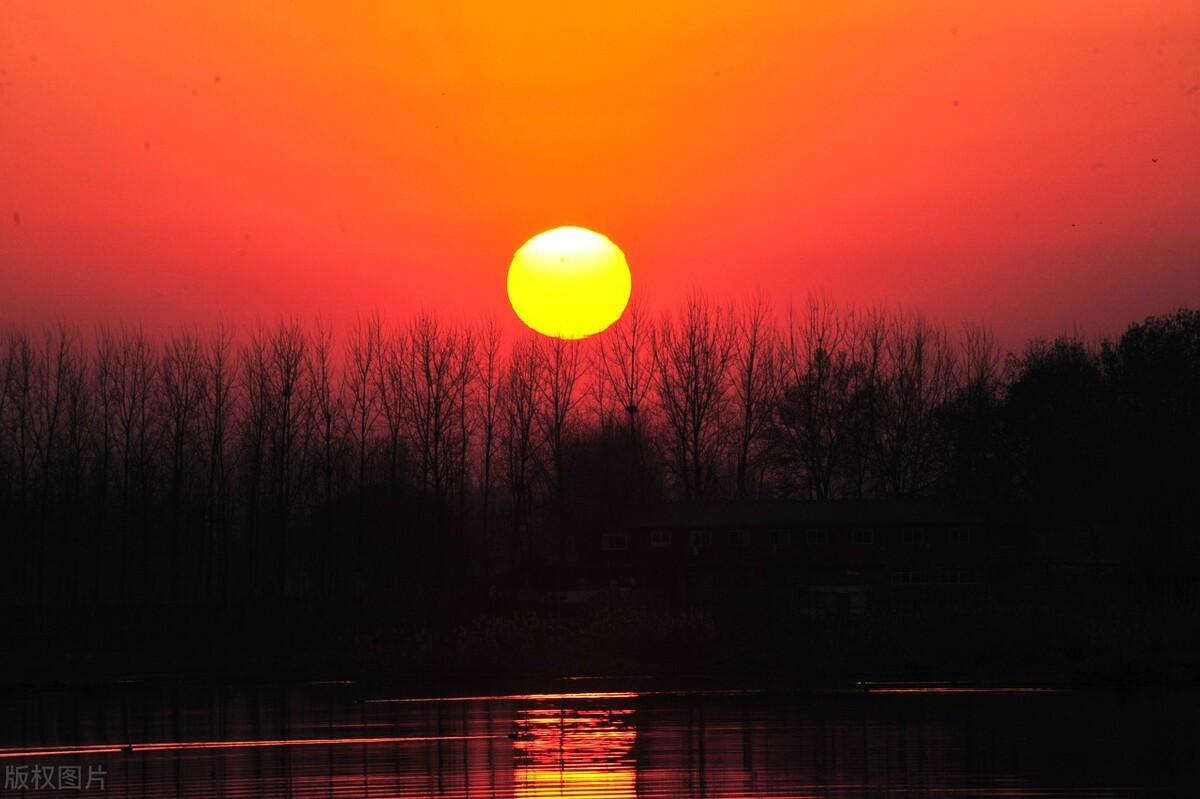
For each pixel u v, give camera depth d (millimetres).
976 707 159000
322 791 114062
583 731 144000
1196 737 135375
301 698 179250
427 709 165375
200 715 163625
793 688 180875
